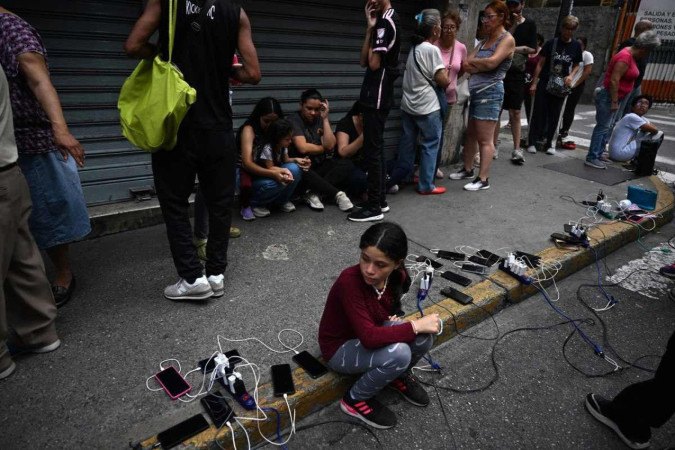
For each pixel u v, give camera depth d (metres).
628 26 12.45
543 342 2.94
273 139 3.85
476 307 3.00
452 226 4.21
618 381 2.63
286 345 2.52
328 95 4.82
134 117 2.27
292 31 4.29
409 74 4.49
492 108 4.89
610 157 6.39
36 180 2.44
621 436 2.20
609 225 4.38
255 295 2.97
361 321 2.02
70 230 2.63
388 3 3.64
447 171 5.93
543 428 2.27
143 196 3.85
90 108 3.47
